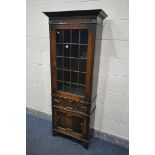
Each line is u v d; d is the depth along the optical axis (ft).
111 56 5.96
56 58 5.82
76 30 5.30
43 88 8.20
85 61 5.51
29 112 9.18
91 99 5.74
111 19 5.59
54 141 6.86
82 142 6.52
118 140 6.79
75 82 5.99
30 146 6.55
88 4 5.88
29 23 7.43
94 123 7.12
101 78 6.38
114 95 6.36
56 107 6.53
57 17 5.20
